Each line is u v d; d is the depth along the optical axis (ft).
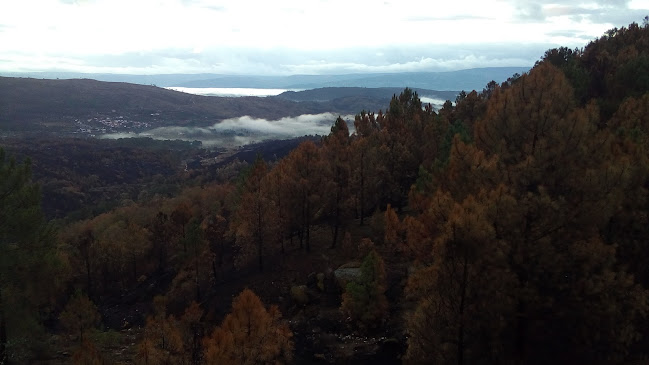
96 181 501.97
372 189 136.77
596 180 39.70
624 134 59.11
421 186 91.40
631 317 38.19
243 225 130.21
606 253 38.17
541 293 39.93
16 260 56.85
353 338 89.51
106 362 59.77
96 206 375.45
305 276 123.03
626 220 45.42
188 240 128.57
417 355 44.98
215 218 212.64
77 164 540.93
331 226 149.38
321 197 130.93
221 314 116.26
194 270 130.93
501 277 38.37
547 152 43.14
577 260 38.86
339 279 110.01
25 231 57.98
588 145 43.55
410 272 99.91
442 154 103.09
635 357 40.37
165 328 65.36
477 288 39.14
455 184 51.01
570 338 39.96
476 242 37.86
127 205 335.26
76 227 249.14
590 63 153.28
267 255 138.51
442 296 41.04
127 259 158.92
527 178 43.14
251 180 141.69
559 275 39.40
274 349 63.31
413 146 144.77
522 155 47.50
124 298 148.05
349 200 130.11
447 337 41.83
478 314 39.70
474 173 47.29
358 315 91.91
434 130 142.00
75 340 91.66
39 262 59.62
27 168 59.77
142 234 161.58
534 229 40.16
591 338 38.83
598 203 39.09
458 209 40.32
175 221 156.04
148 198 372.99
